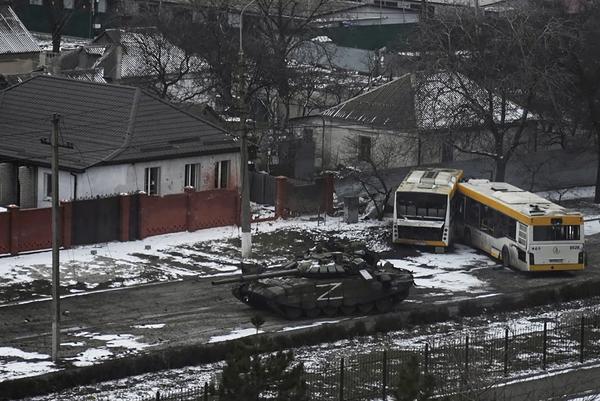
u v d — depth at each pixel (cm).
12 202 10300
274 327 7644
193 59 14075
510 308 8250
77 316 7725
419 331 7700
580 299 8606
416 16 18212
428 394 5038
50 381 6319
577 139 12169
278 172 12119
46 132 10375
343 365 6506
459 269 9300
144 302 8094
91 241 9425
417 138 11544
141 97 10569
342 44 17250
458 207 10100
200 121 10781
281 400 5000
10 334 7306
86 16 19938
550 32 11038
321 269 7856
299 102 13900
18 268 8700
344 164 11688
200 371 6756
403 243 9812
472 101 10944
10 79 13438
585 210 11344
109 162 9806
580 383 6881
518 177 11875
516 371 7031
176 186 10331
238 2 16475
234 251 9506
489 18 11706
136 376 6631
